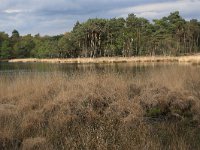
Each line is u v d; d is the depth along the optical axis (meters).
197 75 14.64
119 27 86.19
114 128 7.38
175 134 7.04
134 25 87.69
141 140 6.38
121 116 8.42
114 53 81.19
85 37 83.69
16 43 121.12
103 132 6.85
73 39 85.31
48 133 7.11
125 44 79.75
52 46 93.69
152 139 6.54
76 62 64.75
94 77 11.98
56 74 13.55
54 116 8.25
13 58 116.56
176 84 11.77
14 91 11.14
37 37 128.88
